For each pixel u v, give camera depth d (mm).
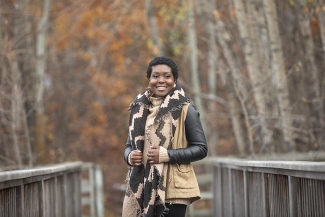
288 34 15539
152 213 5652
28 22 19188
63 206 9445
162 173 5625
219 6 19641
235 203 9211
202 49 28094
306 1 12062
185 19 22203
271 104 13891
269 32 13211
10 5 17125
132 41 26266
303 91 13688
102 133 30766
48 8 19328
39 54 18906
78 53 29516
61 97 30328
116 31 24703
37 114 16812
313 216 5074
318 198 4941
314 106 13641
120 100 31344
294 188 5570
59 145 28469
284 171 5785
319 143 11891
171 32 25359
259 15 13734
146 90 5910
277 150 14047
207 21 17141
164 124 5680
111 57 27781
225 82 16484
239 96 11805
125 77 30625
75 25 24938
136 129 5738
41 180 7172
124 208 5867
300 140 14164
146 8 18844
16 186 5906
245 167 7871
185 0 21109
